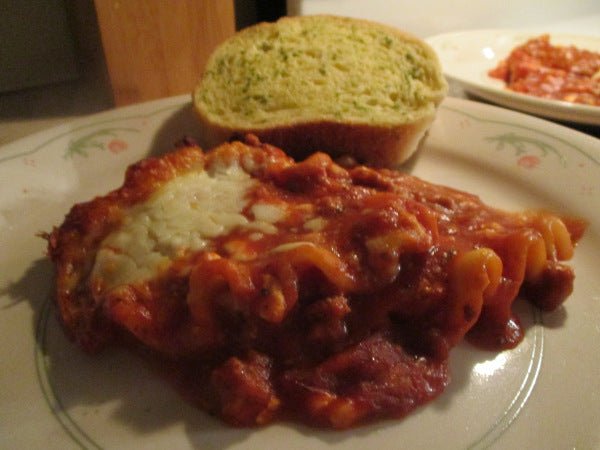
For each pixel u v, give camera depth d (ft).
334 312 0.51
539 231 0.64
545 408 0.51
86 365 0.54
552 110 0.94
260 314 0.49
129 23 0.93
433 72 0.87
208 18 0.99
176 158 0.62
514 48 1.33
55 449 0.47
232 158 0.63
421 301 0.54
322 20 0.94
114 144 0.84
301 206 0.57
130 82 1.00
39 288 0.62
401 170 0.82
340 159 0.78
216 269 0.49
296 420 0.50
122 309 0.51
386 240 0.52
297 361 0.53
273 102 0.82
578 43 1.36
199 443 0.48
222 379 0.50
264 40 0.90
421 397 0.51
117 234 0.56
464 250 0.56
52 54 1.10
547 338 0.57
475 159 0.83
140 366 0.54
